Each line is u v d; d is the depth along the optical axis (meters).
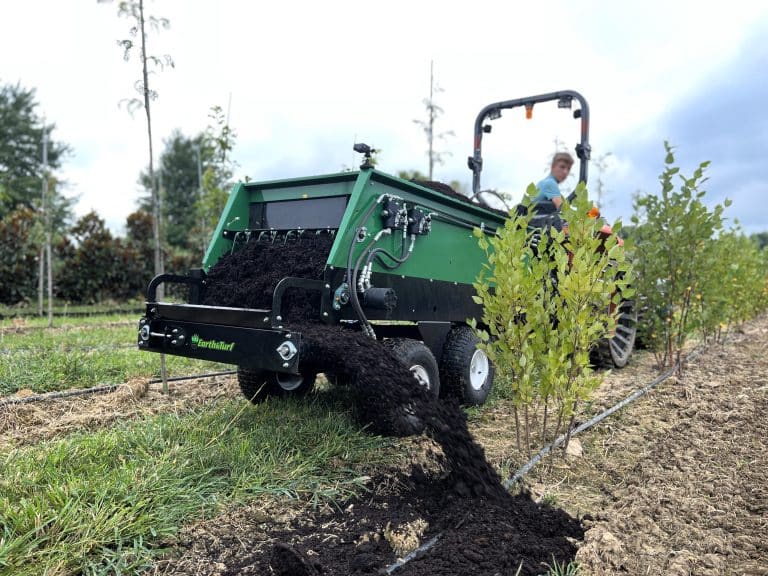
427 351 4.13
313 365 4.14
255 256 4.23
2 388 5.16
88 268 15.95
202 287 4.34
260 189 4.57
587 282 3.44
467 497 3.12
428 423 3.30
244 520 2.82
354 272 3.66
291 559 2.34
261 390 4.62
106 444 3.43
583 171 5.71
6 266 14.59
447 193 5.27
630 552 2.61
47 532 2.47
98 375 5.74
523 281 3.51
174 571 2.42
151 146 5.76
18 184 30.42
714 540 2.71
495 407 5.01
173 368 6.18
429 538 2.74
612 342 6.59
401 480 3.40
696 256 6.11
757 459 3.78
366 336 3.60
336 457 3.59
